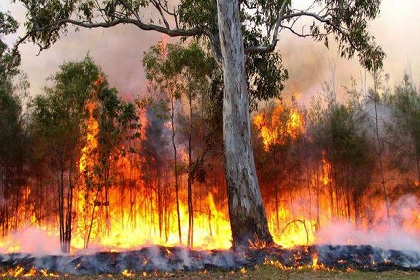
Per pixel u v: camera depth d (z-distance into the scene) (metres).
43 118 12.09
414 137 14.38
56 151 12.52
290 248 11.51
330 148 15.68
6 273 10.05
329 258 10.94
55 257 10.75
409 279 9.46
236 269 10.52
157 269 10.32
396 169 14.88
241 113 12.94
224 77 13.20
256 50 14.72
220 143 14.91
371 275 9.87
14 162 14.28
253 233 12.32
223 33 13.27
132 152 13.59
